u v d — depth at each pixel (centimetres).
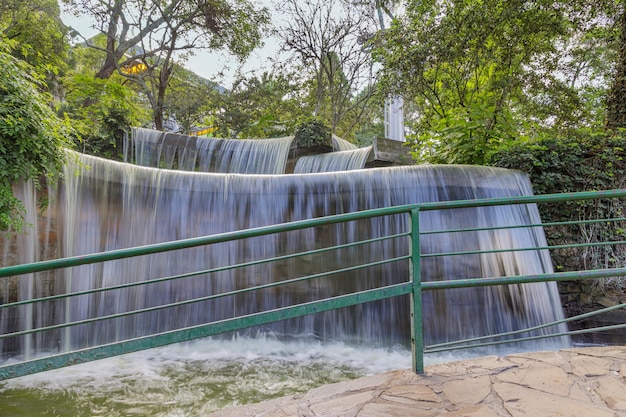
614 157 617
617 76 768
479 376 239
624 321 541
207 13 1584
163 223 588
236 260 594
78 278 534
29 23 1380
